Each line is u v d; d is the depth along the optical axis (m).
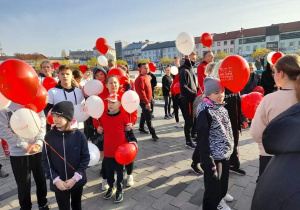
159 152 4.50
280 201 0.92
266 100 1.91
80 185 2.19
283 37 53.62
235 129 3.14
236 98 3.04
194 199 2.90
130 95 3.23
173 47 76.12
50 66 4.56
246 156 4.08
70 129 2.19
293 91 1.74
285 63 1.76
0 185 3.56
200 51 65.81
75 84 3.44
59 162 2.14
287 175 0.94
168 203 2.85
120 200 2.91
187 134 4.59
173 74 7.65
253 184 3.17
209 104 2.18
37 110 2.27
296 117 0.99
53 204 2.94
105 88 3.93
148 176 3.55
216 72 3.32
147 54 84.19
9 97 1.89
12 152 2.39
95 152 2.68
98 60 5.93
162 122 6.91
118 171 2.97
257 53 41.47
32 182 3.58
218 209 2.54
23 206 2.52
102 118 2.98
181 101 4.57
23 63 1.89
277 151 1.02
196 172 3.53
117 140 2.89
